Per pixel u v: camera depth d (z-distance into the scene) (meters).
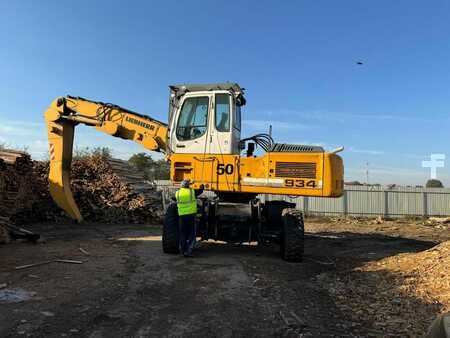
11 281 7.90
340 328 5.96
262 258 11.20
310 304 7.07
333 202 32.00
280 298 7.37
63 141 15.51
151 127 13.17
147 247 12.49
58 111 14.97
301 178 10.90
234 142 11.57
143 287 7.83
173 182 11.64
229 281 8.42
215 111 11.57
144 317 6.21
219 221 11.42
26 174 16.47
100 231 15.88
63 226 16.86
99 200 19.11
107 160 20.16
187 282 8.27
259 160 11.17
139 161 45.81
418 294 7.50
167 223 11.30
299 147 11.26
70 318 6.05
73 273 8.72
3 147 18.52
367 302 7.20
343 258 12.02
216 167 11.34
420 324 6.05
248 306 6.86
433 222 27.08
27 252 10.95
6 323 5.76
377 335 5.69
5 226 12.46
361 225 24.56
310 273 9.59
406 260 10.49
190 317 6.27
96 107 14.20
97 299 6.98
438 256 9.81
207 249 12.47
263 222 11.68
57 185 16.08
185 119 11.79
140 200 19.25
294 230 10.77
